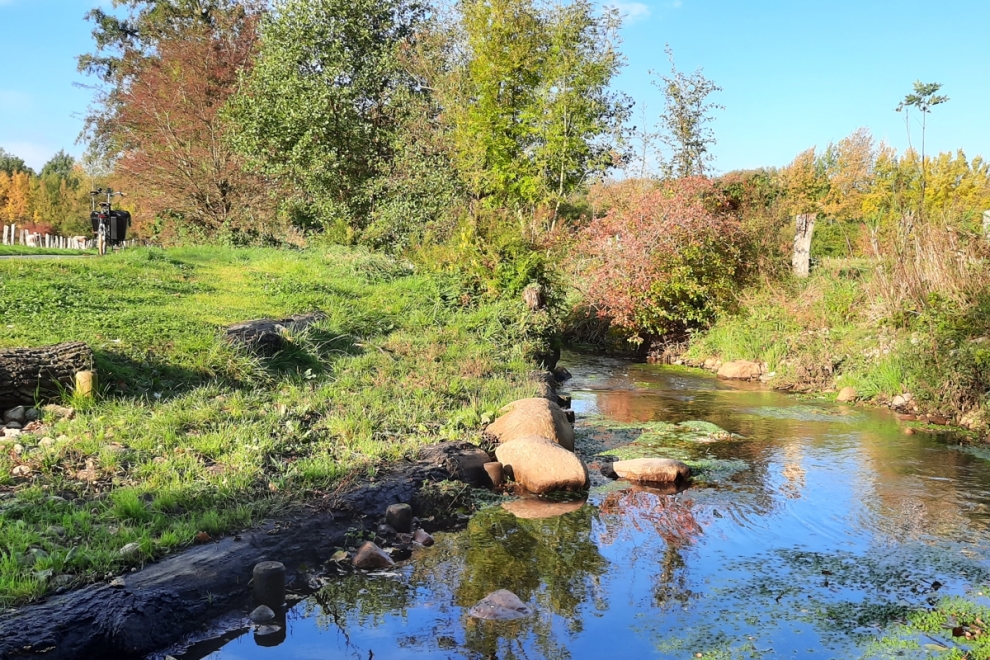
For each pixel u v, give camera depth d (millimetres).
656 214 18438
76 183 64062
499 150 22359
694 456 8922
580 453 9055
